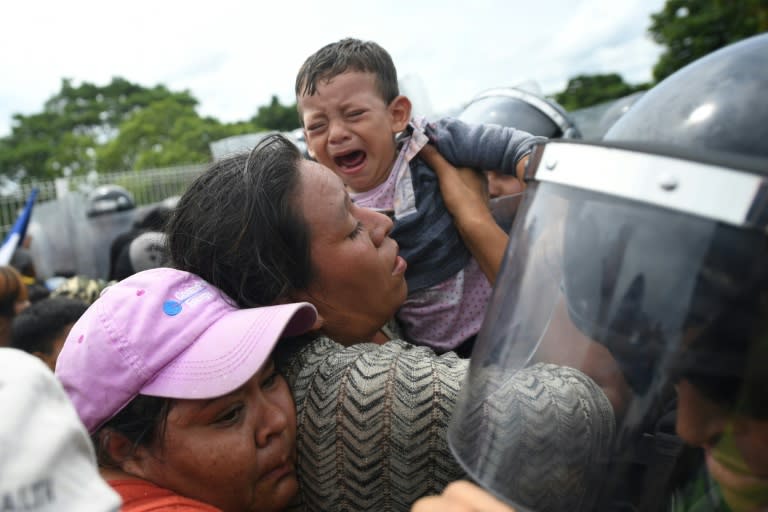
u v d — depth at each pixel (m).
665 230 0.56
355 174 1.62
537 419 0.69
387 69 1.65
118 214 6.28
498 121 2.10
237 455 0.89
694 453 0.67
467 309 1.61
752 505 0.61
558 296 0.69
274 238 1.03
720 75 0.82
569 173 0.67
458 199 1.54
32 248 6.32
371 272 1.10
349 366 1.01
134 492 0.86
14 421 0.50
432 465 0.94
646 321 0.58
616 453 0.65
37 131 57.94
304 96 1.66
